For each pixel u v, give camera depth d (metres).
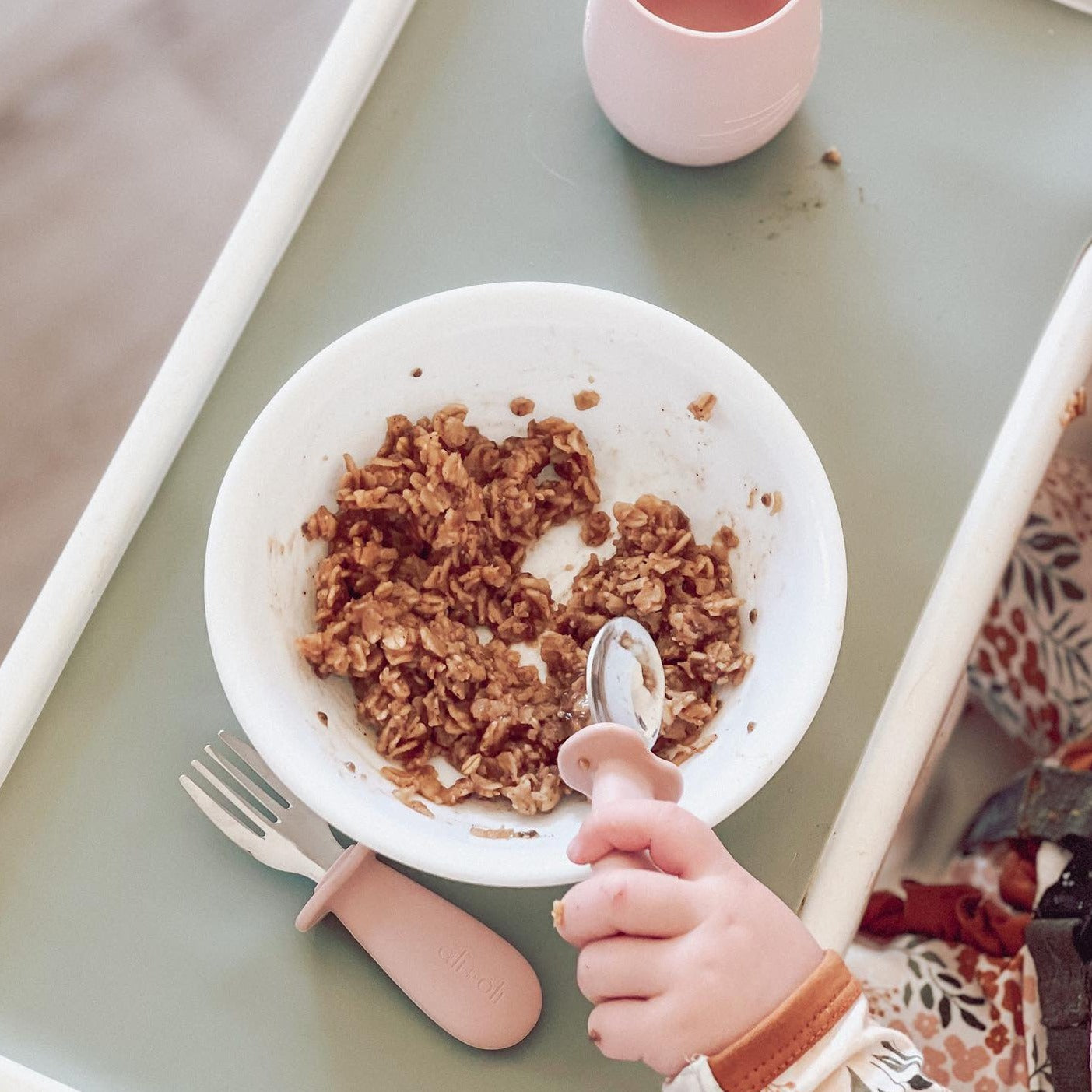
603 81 0.71
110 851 0.67
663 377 0.68
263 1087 0.65
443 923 0.65
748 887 0.61
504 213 0.73
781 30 0.67
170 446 0.70
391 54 0.75
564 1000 0.66
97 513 0.69
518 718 0.67
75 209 1.20
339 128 0.73
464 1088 0.65
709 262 0.73
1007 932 0.78
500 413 0.71
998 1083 0.75
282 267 0.72
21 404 1.16
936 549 0.70
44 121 1.22
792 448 0.65
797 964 0.60
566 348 0.68
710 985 0.59
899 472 0.71
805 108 0.74
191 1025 0.65
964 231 0.73
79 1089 0.65
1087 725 0.82
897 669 0.69
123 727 0.68
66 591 0.69
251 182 1.21
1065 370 0.71
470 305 0.67
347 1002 0.66
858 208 0.73
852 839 0.67
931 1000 0.77
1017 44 0.75
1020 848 0.80
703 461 0.69
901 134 0.74
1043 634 0.83
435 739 0.68
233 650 0.62
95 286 1.19
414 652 0.67
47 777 0.68
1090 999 0.74
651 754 0.61
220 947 0.66
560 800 0.67
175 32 1.24
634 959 0.60
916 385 0.71
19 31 1.24
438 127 0.74
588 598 0.70
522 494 0.70
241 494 0.64
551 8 0.75
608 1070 0.65
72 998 0.66
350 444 0.68
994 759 0.85
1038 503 0.84
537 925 0.66
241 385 0.71
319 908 0.65
